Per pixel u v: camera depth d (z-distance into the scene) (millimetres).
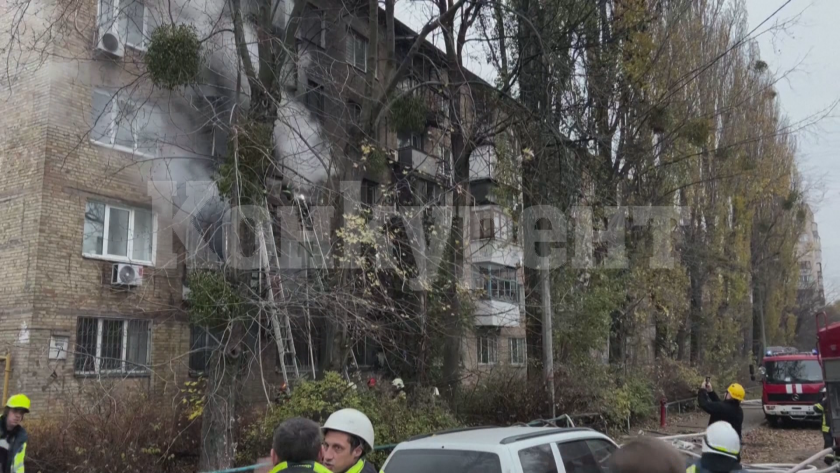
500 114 13344
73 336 11961
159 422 9180
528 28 13289
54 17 11109
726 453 4176
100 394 9398
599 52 15320
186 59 8625
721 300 26391
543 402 12797
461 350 13148
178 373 12945
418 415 10188
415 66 14539
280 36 12039
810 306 54094
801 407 18250
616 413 15039
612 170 17000
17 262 11898
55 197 11984
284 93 11406
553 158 13695
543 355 13328
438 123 13734
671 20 17781
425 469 4918
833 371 10398
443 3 12820
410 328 11242
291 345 10383
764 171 26516
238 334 8594
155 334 13016
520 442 4914
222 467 8258
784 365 19047
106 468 8266
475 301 13133
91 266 12414
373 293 10555
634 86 16344
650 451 2602
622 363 18094
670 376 21719
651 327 22109
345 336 10430
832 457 10312
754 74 23203
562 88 13664
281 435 2920
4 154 12484
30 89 12211
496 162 14648
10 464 6137
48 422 9227
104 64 12211
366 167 11352
